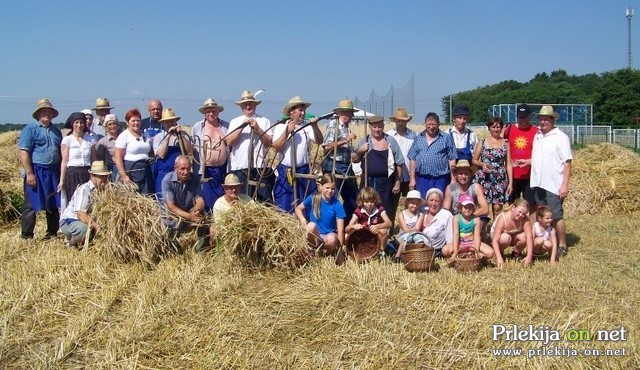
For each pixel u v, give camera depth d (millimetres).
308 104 8969
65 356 5914
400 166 9680
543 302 6770
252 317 6535
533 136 9586
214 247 8531
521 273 7855
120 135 9391
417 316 6402
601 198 12805
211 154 9250
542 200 9156
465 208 8414
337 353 5777
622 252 9117
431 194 8633
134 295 7133
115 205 8273
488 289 7125
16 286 7461
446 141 9461
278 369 5559
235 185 8336
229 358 5727
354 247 8289
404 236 8234
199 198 8844
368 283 7211
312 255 7969
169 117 9602
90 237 8914
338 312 6555
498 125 9602
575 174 13648
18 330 6477
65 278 7738
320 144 9273
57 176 9852
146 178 9523
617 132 34312
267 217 7789
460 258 7965
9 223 11477
